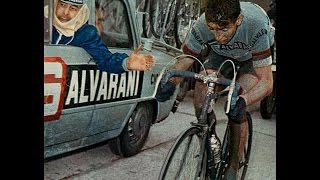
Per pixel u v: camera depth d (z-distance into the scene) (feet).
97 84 10.01
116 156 12.77
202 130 6.87
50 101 8.50
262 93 7.57
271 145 14.93
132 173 11.41
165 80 7.10
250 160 12.93
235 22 7.07
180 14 24.77
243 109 7.01
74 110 9.32
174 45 24.59
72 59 9.16
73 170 11.26
